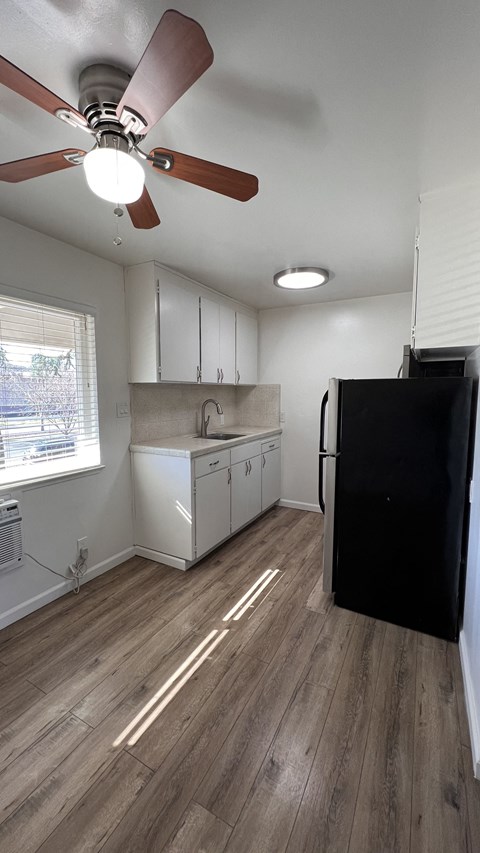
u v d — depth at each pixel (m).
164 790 1.20
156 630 2.02
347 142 1.34
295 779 1.24
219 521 2.96
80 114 0.98
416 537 2.01
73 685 1.64
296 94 1.11
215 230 2.09
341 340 3.74
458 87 1.08
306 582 2.53
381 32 0.92
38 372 2.19
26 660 1.79
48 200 1.75
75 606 2.23
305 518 3.82
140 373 2.73
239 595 2.37
